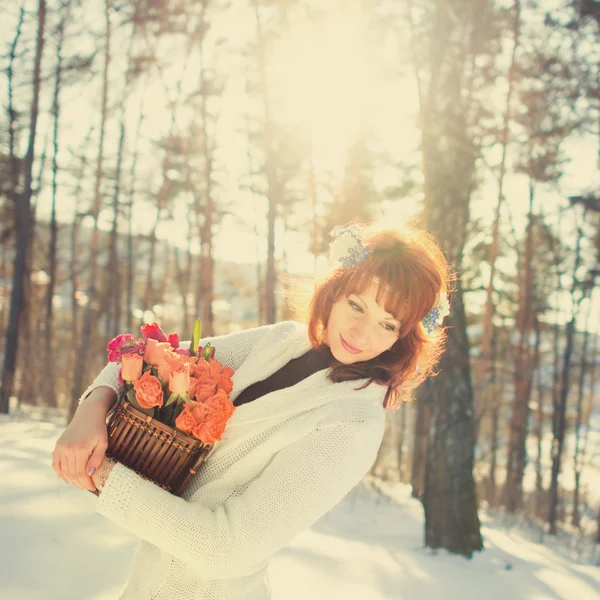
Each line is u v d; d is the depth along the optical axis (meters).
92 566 2.66
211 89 14.08
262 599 1.39
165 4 12.96
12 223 15.62
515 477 14.77
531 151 13.31
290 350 1.45
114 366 1.42
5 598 2.17
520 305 15.70
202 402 1.26
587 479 19.80
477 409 14.45
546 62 11.69
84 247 18.45
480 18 6.80
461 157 5.34
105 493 1.18
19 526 2.92
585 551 8.95
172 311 22.05
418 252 1.31
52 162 15.03
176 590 1.32
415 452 10.43
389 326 1.32
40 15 12.06
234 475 1.30
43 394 15.41
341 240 1.43
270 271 10.98
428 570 4.31
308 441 1.26
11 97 13.12
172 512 1.17
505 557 5.31
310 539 4.37
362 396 1.32
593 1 10.67
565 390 15.39
